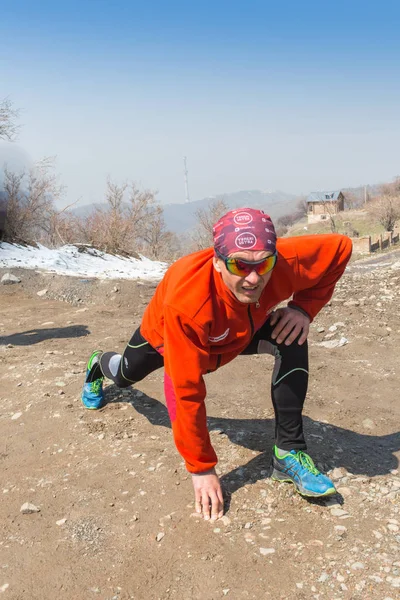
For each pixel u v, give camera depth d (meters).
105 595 2.16
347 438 3.39
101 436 3.43
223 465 3.01
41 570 2.31
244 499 2.70
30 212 13.01
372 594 2.09
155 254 19.50
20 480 3.02
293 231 105.94
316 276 2.47
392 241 60.28
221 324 2.30
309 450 3.16
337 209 108.88
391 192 102.19
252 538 2.43
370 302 6.80
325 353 5.19
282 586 2.15
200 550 2.37
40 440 3.46
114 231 15.60
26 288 9.29
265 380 4.46
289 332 2.60
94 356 3.67
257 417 3.69
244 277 2.09
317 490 2.61
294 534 2.45
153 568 2.29
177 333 2.22
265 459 3.06
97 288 8.96
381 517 2.56
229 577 2.21
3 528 2.61
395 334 5.61
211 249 2.33
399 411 3.83
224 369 4.72
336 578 2.18
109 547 2.44
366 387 4.29
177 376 2.27
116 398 4.00
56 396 4.07
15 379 4.55
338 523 2.52
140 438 3.40
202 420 2.41
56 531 2.57
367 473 2.95
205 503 2.56
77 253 13.29
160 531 2.51
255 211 2.14
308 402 3.98
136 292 8.69
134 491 2.84
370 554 2.30
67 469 3.10
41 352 5.44
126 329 6.46
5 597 2.17
